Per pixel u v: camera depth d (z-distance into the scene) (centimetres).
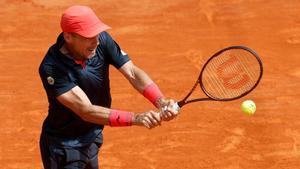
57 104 1730
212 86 2219
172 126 2727
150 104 2936
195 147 2586
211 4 4006
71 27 1575
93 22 1586
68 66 1652
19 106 2955
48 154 1834
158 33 3681
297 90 3022
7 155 2597
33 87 3120
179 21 3819
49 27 3812
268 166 2467
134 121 1609
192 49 3475
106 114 1623
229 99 1712
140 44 3550
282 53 3419
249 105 1795
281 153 2547
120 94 3022
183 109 2844
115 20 3869
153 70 3250
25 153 2608
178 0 4075
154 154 2558
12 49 3534
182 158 2522
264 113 2817
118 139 2656
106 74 1756
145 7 4009
